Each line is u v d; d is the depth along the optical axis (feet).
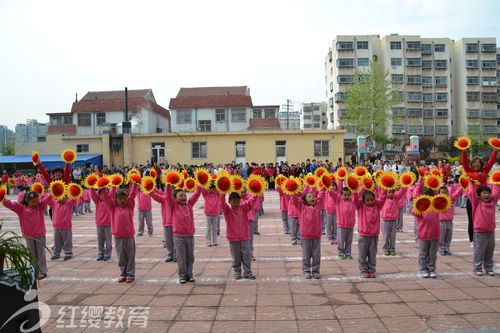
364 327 14.29
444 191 26.43
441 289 18.20
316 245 20.17
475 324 14.37
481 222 19.93
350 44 151.64
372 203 20.07
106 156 95.66
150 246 29.30
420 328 14.12
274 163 93.91
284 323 14.76
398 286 18.74
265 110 110.52
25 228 21.11
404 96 152.46
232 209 20.22
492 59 158.51
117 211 20.31
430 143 140.46
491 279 19.62
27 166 98.17
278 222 39.27
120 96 118.11
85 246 30.01
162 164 84.53
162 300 17.46
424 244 20.02
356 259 24.08
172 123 109.29
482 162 22.74
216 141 94.38
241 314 15.69
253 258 24.40
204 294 18.13
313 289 18.54
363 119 121.90
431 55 156.46
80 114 108.47
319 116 219.82
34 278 13.25
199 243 29.84
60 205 25.59
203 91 118.42
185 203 20.12
